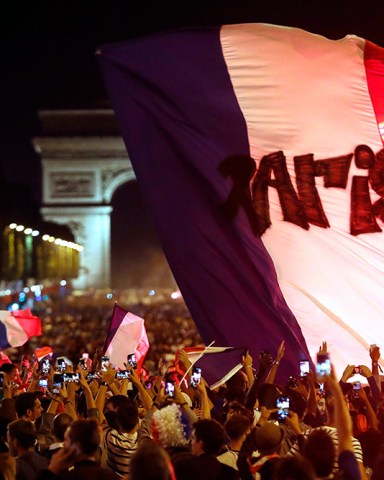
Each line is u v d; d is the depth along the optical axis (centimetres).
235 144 2672
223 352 2372
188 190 2669
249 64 2667
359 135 2645
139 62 2723
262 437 1557
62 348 6869
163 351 5853
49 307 18725
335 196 2633
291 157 2655
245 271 2608
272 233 2630
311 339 2572
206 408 1902
